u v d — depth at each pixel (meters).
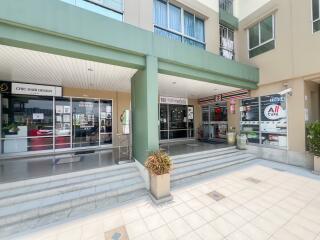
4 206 3.51
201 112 11.95
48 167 5.11
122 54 4.39
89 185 4.34
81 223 3.17
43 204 3.60
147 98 4.60
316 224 3.03
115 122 8.85
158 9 6.86
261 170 6.07
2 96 6.62
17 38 3.26
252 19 8.39
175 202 3.88
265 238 2.71
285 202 3.80
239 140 8.42
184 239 2.72
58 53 3.84
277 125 7.29
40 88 7.07
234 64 6.98
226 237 2.75
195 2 7.86
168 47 5.02
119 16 5.25
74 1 4.64
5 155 6.55
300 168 6.29
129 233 2.89
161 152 4.36
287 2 6.86
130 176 4.94
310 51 6.15
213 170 6.07
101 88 8.17
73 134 7.93
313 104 6.97
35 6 3.28
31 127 7.09
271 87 7.54
